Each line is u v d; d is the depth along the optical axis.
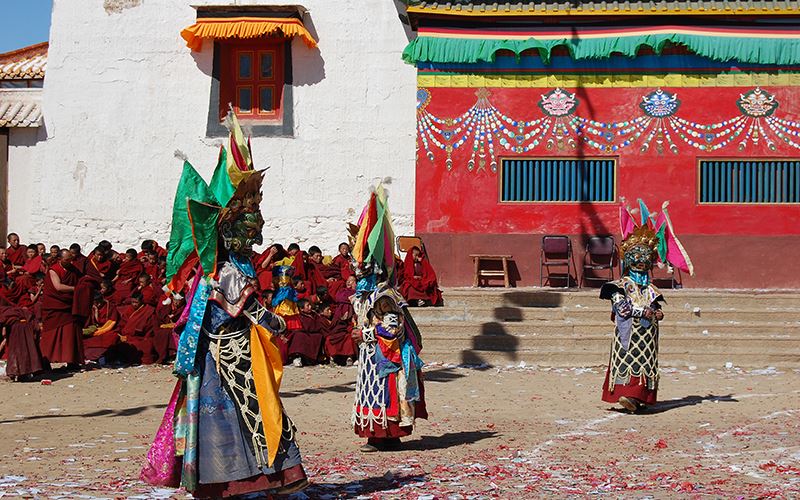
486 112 19.94
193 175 6.78
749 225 19.59
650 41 19.36
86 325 16.44
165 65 21.55
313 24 21.41
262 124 21.39
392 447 9.62
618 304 11.94
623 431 10.59
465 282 19.91
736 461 8.87
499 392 13.62
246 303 6.73
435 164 20.00
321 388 14.05
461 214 19.95
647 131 19.75
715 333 16.80
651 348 11.99
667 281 19.66
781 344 16.30
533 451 9.45
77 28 21.69
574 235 19.83
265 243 21.30
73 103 21.64
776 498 7.35
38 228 21.61
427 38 19.77
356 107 21.30
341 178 21.28
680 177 19.70
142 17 21.59
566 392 13.64
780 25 19.42
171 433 6.66
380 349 9.48
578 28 19.70
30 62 23.02
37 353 14.87
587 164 19.88
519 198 19.95
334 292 17.05
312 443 9.99
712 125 19.67
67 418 11.55
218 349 6.59
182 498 7.24
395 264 9.79
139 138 21.50
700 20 19.47
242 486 6.46
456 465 8.71
